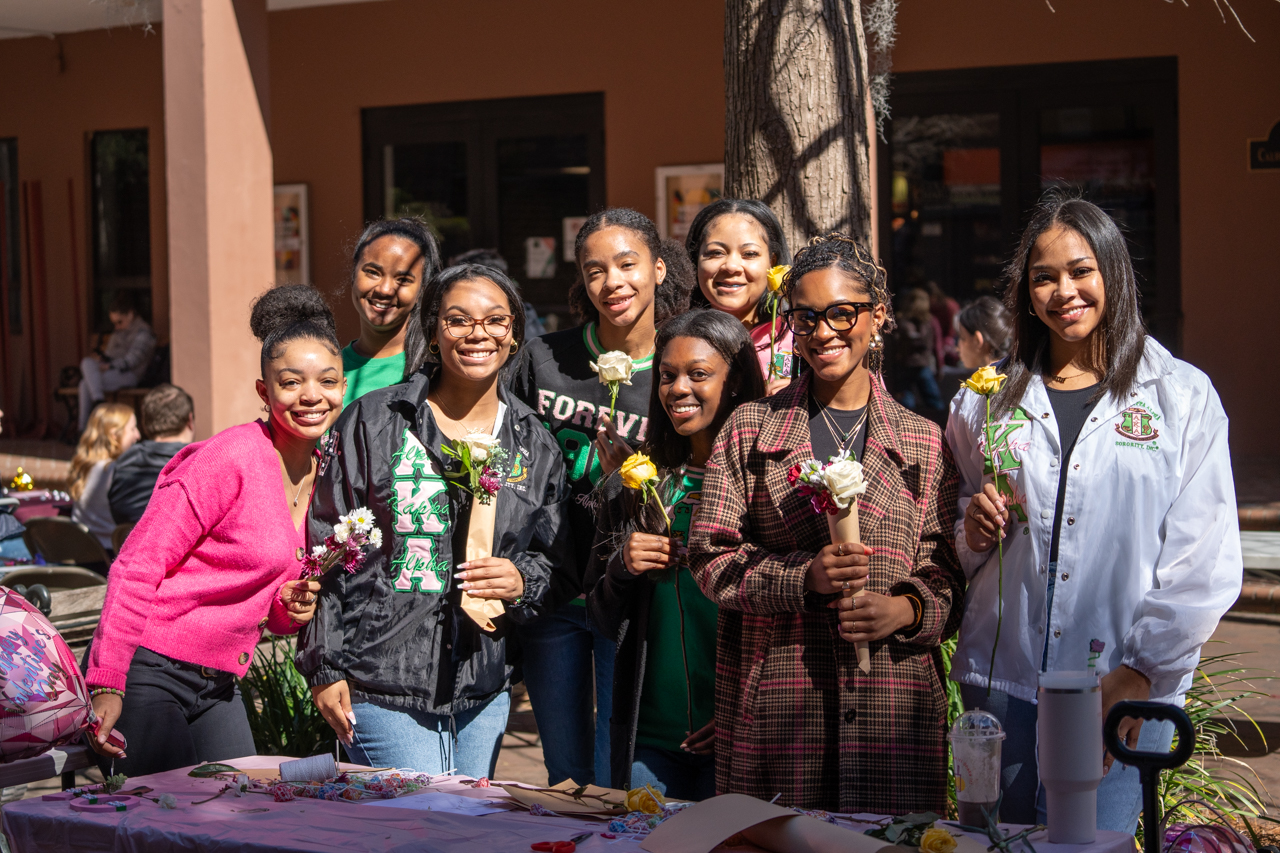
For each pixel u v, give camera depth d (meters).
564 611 3.29
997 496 2.53
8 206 13.58
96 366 11.88
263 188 7.53
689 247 3.54
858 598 2.45
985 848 1.99
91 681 2.72
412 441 2.95
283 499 2.91
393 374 3.83
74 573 5.22
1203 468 2.52
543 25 11.04
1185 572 2.48
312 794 2.39
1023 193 9.97
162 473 2.88
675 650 2.97
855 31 4.22
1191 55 9.50
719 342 2.85
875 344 2.81
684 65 10.66
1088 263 2.54
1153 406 2.56
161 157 12.88
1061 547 2.57
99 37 12.96
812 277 2.61
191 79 7.17
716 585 2.59
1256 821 3.76
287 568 2.89
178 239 7.24
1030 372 2.67
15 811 2.33
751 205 3.43
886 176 10.23
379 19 11.49
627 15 10.79
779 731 2.57
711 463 2.74
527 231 11.33
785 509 2.63
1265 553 5.23
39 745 2.70
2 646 2.71
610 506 2.99
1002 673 2.61
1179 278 9.72
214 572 2.85
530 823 2.22
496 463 2.95
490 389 3.06
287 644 4.57
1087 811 2.07
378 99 11.55
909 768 2.52
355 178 11.66
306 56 11.72
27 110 13.30
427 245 3.83
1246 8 9.36
